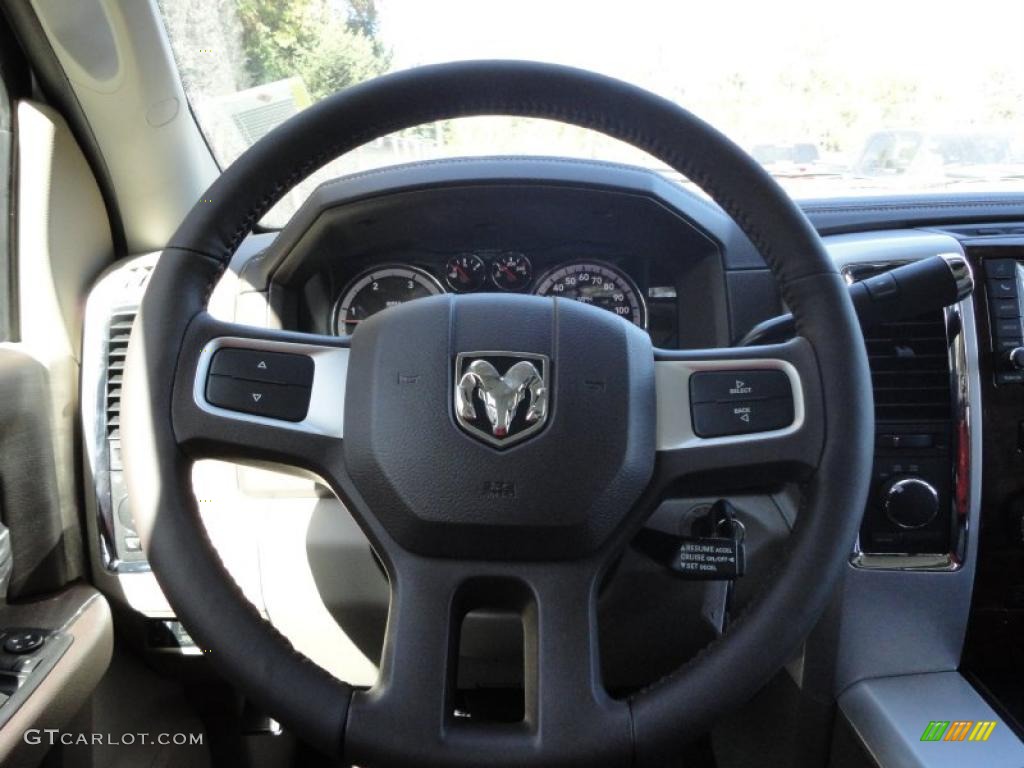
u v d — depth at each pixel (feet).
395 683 2.35
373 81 2.74
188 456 2.61
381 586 3.91
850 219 4.52
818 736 4.35
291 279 4.21
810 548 2.48
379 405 2.58
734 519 3.09
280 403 2.66
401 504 2.51
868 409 2.61
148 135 4.55
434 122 2.85
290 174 2.78
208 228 2.70
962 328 3.88
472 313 2.66
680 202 4.01
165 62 4.45
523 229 4.42
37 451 3.88
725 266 4.06
